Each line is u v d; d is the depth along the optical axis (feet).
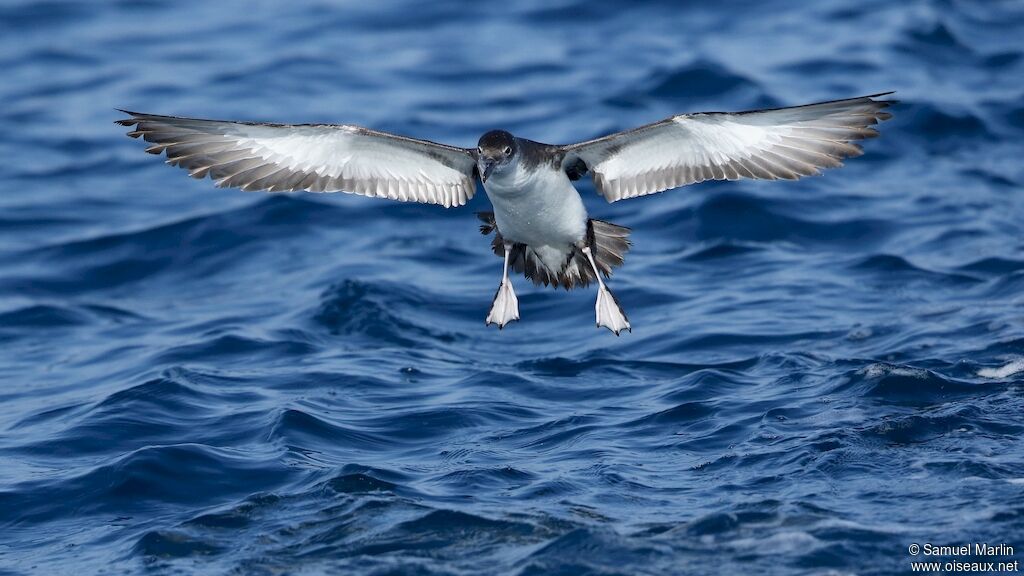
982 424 42.88
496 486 40.70
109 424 46.68
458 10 108.99
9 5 113.70
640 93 88.84
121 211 76.02
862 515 37.17
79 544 38.70
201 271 68.39
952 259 63.05
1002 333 51.83
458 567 35.55
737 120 41.29
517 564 35.45
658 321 57.93
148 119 41.45
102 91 95.81
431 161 43.60
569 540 36.42
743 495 39.06
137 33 108.27
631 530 37.01
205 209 74.95
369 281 62.54
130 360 55.47
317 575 35.45
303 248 69.97
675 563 35.12
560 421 46.44
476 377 51.60
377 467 42.14
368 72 97.25
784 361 50.98
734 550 35.60
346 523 38.34
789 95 86.33
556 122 85.71
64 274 68.13
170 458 42.88
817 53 93.04
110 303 64.54
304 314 59.77
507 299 44.88
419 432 46.06
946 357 49.70
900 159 77.10
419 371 52.65
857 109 40.34
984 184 73.15
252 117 89.20
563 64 95.96
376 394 49.78
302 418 46.09
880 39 94.32
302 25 108.17
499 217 44.24
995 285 58.95
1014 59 90.38
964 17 97.45
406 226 72.84
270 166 43.39
